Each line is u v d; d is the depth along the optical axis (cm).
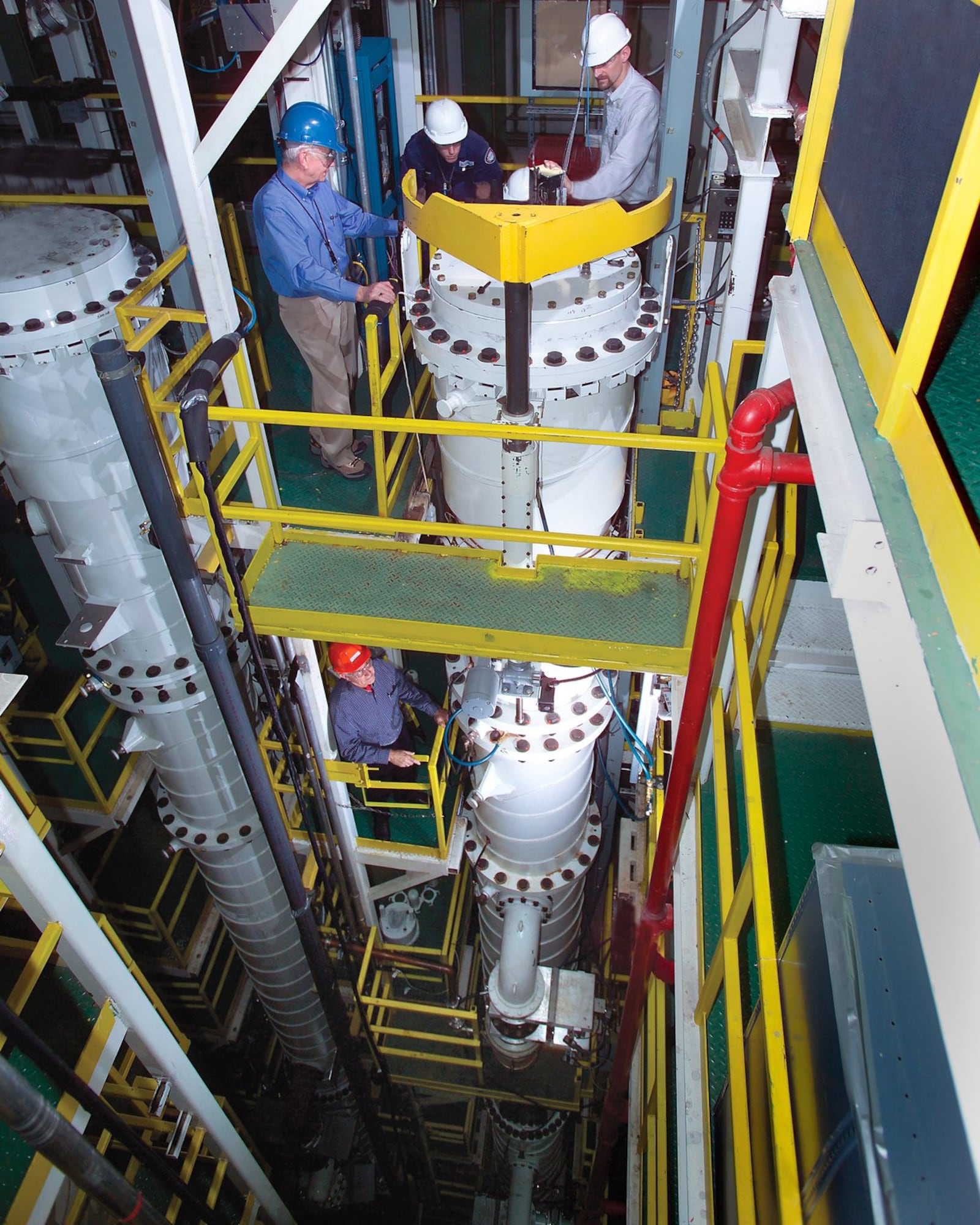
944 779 156
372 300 487
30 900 373
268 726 674
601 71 528
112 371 351
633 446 372
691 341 639
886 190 236
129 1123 527
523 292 330
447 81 1159
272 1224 746
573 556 482
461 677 605
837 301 277
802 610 542
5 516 852
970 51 180
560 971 723
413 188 347
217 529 417
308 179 496
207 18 547
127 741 608
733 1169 354
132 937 917
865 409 224
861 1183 218
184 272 579
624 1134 941
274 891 732
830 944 254
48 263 427
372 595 452
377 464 486
